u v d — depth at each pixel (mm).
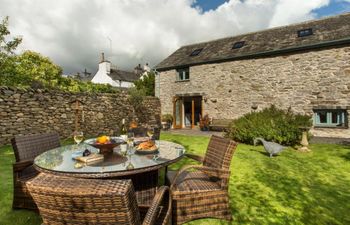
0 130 7172
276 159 5742
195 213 2484
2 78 9102
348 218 2836
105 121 10609
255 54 11344
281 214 2914
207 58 13258
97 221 1129
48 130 8445
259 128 7551
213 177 2826
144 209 2082
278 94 10945
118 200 1053
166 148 2900
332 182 4121
